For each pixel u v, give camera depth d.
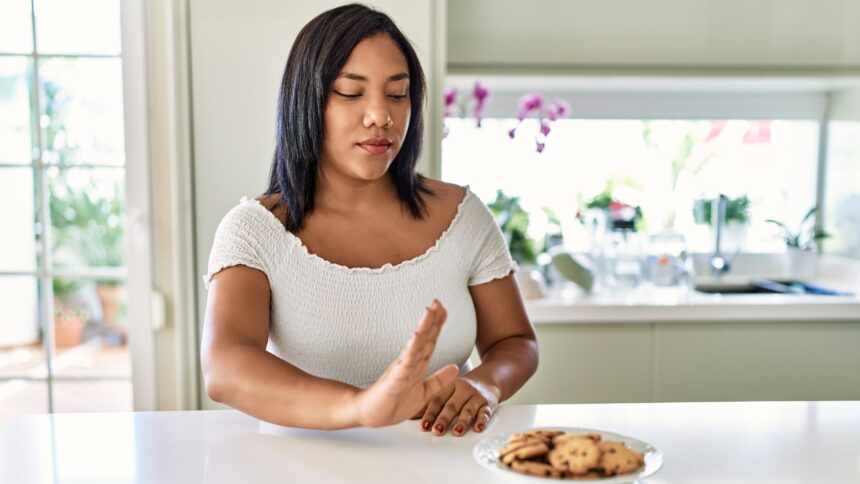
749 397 2.17
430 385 0.90
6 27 2.08
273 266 1.20
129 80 1.99
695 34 2.43
